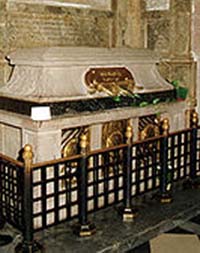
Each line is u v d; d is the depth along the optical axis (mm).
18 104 3074
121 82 3422
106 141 3428
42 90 3006
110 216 3119
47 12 3719
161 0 4328
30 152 2508
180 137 3586
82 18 4008
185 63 4273
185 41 4281
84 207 2820
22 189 2570
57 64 3094
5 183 2768
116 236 2816
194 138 3725
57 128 2951
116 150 2992
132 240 2812
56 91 3023
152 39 4449
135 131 3594
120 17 4352
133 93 3471
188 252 2752
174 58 4320
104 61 3369
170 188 3576
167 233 3041
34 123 2848
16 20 3516
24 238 2584
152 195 3521
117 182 3096
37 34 3674
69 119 2996
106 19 4242
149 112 3596
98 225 2971
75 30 3969
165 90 3783
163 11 4324
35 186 2695
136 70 3660
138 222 3029
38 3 3645
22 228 2623
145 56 3740
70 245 2691
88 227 2836
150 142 3234
